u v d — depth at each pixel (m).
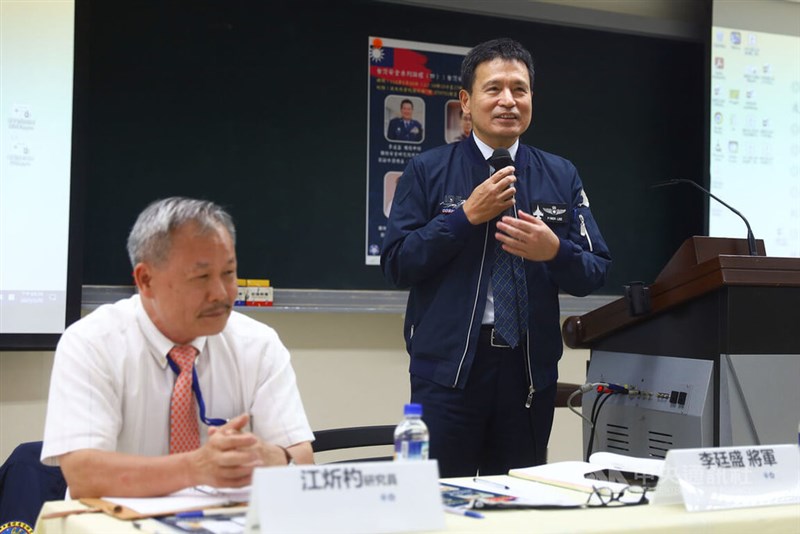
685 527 1.20
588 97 4.16
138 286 1.56
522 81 2.18
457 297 2.10
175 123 3.50
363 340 3.82
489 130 2.18
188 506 1.27
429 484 1.14
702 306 1.87
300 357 3.71
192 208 1.51
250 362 1.66
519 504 1.29
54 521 1.27
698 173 4.31
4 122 3.18
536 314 2.13
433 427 2.10
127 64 3.44
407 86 3.85
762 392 1.80
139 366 1.56
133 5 3.45
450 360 2.08
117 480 1.36
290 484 1.07
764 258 1.82
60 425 1.46
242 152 3.59
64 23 3.26
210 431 1.38
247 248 3.58
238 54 3.59
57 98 3.25
